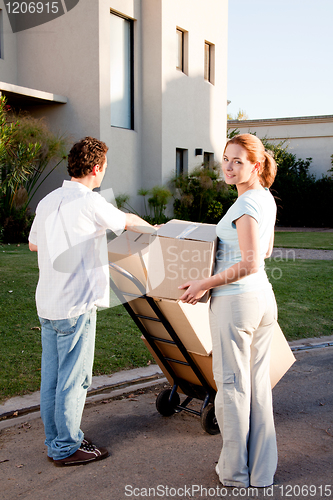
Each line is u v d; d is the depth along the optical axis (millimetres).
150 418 3158
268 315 2361
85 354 2477
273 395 3557
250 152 2270
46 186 12188
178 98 14047
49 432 2578
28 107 12406
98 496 2264
